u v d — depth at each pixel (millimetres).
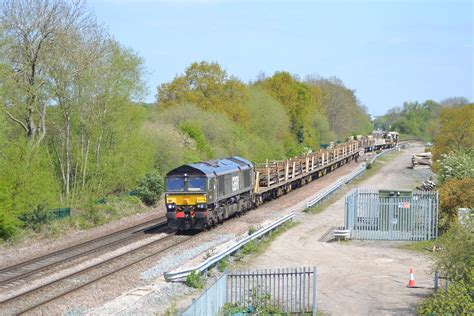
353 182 58031
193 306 15094
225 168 35812
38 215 32438
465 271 18312
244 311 17891
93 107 39938
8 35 34094
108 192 42781
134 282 21938
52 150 39906
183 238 31000
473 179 34031
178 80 74438
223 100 75125
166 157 51125
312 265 24797
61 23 36281
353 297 20172
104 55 40656
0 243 29438
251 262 25328
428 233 30391
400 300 19766
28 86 34719
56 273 23391
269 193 46594
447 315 16781
